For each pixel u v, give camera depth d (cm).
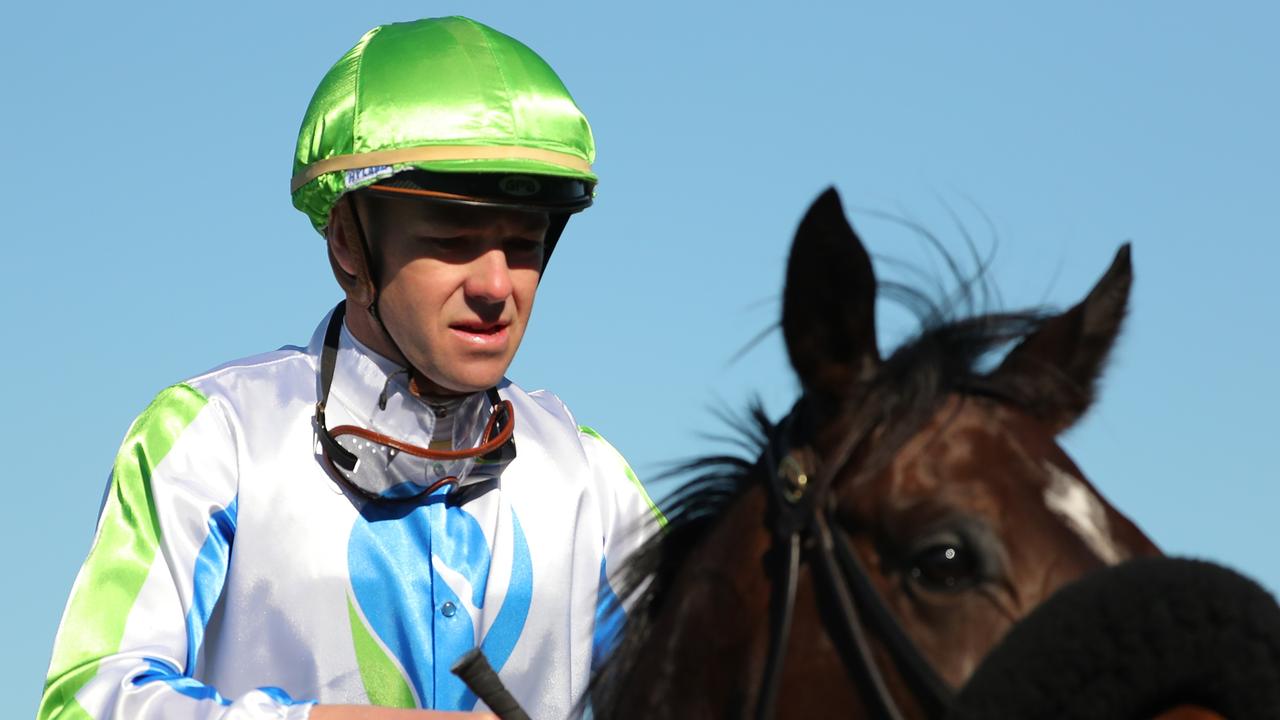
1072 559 283
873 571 296
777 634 307
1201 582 262
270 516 416
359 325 430
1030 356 327
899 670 289
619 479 471
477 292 405
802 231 309
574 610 448
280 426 425
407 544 427
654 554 351
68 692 379
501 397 455
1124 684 260
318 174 411
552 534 446
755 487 328
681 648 326
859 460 304
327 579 417
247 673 411
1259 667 257
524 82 410
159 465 410
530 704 437
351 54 423
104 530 406
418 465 423
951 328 323
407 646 420
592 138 425
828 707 299
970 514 288
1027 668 263
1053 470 295
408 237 407
